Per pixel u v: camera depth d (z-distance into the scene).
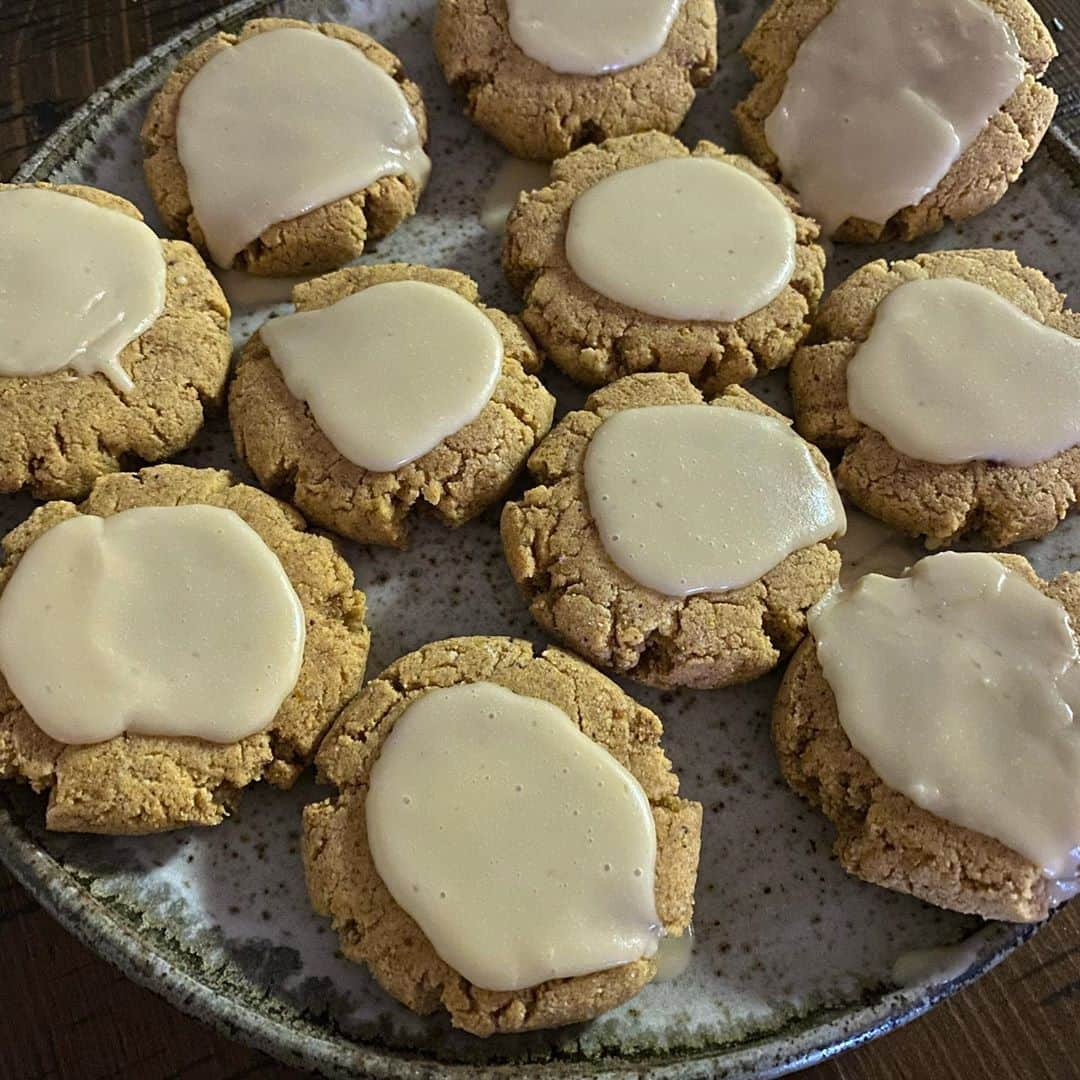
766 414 0.27
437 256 0.30
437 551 0.27
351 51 0.30
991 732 0.24
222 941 0.23
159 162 0.29
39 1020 0.26
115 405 0.26
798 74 0.30
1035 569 0.27
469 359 0.27
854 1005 0.23
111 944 0.23
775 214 0.29
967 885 0.23
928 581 0.25
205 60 0.30
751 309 0.28
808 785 0.25
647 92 0.30
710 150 0.30
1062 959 0.27
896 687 0.24
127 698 0.24
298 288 0.28
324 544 0.26
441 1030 0.23
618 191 0.29
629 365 0.28
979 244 0.30
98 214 0.28
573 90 0.30
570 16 0.30
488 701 0.24
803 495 0.26
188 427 0.27
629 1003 0.23
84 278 0.27
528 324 0.28
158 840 0.24
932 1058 0.26
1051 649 0.25
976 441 0.26
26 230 0.27
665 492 0.26
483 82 0.30
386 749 0.24
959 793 0.23
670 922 0.23
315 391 0.26
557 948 0.22
